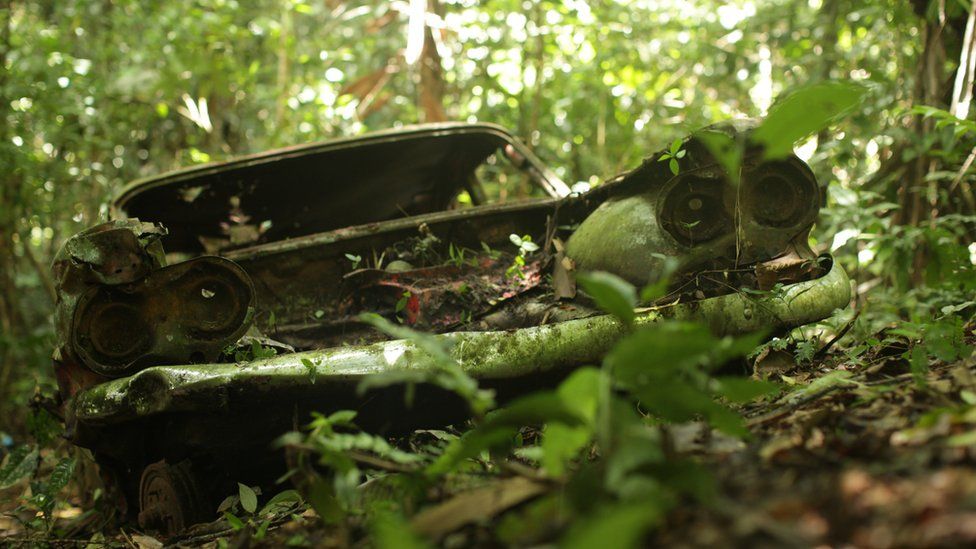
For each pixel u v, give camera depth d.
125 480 3.86
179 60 8.68
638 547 1.42
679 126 8.38
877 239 4.79
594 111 8.73
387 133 5.21
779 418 2.41
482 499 1.81
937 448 1.67
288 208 5.68
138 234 3.35
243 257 4.21
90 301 3.34
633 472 1.58
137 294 3.38
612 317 3.30
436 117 8.65
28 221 7.98
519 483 1.85
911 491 1.48
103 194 8.70
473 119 9.10
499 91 8.98
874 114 5.88
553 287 3.79
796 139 1.73
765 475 1.72
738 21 8.46
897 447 1.78
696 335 1.63
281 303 4.27
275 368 3.08
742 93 8.94
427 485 2.08
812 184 3.48
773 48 8.40
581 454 2.40
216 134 9.13
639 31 8.90
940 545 1.29
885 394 2.42
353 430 3.21
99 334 3.36
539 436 3.16
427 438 3.32
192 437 3.22
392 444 3.33
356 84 8.95
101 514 4.32
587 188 4.77
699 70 9.02
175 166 9.24
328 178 5.45
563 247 4.02
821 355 3.77
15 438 7.44
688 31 9.05
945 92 5.16
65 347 3.38
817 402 2.52
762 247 3.48
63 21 9.22
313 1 10.91
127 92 8.69
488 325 3.70
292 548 2.19
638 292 3.53
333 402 3.17
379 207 5.98
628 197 3.82
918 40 6.16
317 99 9.10
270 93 9.27
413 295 3.89
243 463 3.31
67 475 3.83
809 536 1.40
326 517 2.15
